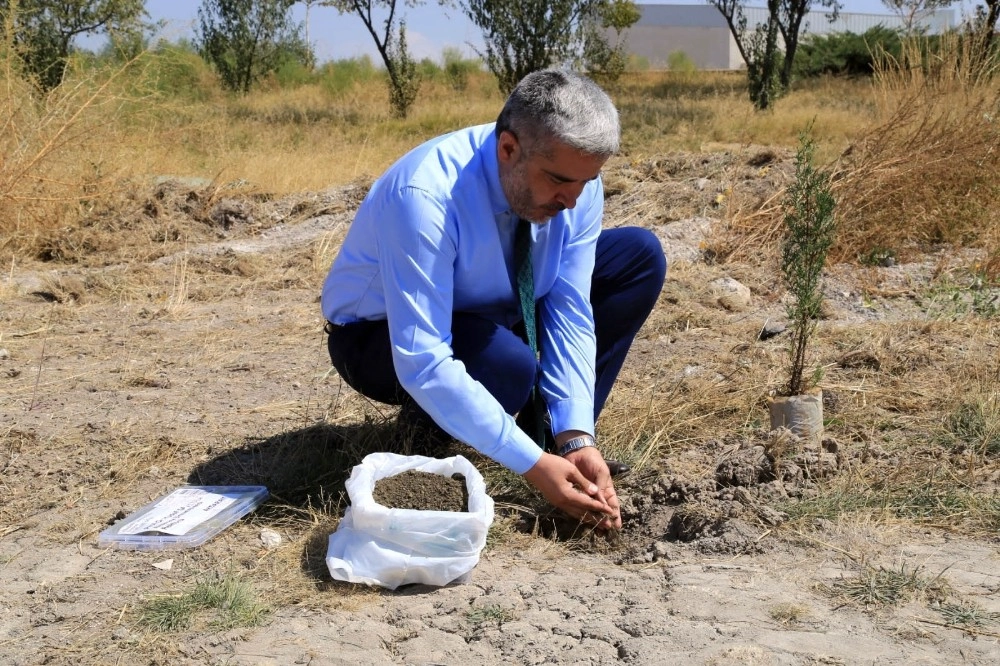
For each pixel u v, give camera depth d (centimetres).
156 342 501
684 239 652
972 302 512
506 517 291
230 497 306
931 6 1460
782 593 240
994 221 642
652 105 1858
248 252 724
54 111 796
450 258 264
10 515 307
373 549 254
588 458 279
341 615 241
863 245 614
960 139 661
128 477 330
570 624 231
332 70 2691
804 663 209
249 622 238
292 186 955
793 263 352
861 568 252
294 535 286
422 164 265
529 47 1986
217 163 1048
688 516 280
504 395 288
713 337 476
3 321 543
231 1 2488
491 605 241
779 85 1958
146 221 802
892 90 743
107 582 262
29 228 753
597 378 328
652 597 242
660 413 362
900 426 352
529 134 243
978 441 331
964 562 254
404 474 274
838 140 1179
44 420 382
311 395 408
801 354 351
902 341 443
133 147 924
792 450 319
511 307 295
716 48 4531
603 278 321
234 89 2509
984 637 217
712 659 211
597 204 295
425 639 227
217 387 424
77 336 515
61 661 225
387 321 297
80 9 1412
